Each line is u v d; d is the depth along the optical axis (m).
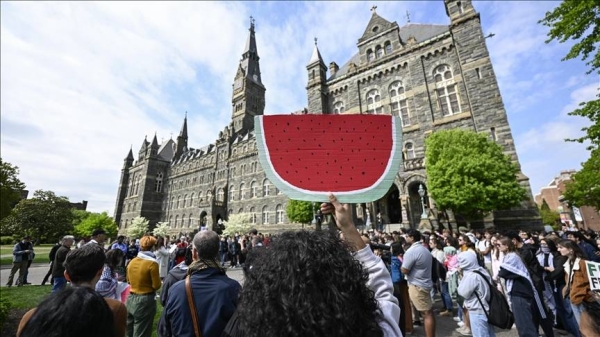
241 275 14.84
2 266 18.59
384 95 28.12
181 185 58.72
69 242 8.27
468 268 4.60
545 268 6.61
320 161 1.83
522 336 4.47
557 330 6.61
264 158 1.83
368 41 30.72
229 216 40.06
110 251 4.44
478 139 18.88
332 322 0.92
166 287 4.16
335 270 1.07
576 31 8.05
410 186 25.00
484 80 22.33
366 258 1.60
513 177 17.53
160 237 11.38
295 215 31.06
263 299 1.02
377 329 1.07
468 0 24.55
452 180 17.89
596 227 50.72
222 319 2.60
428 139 20.97
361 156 1.85
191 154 61.50
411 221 22.95
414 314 7.11
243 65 59.91
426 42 26.20
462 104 23.38
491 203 16.98
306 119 1.94
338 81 32.03
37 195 48.66
